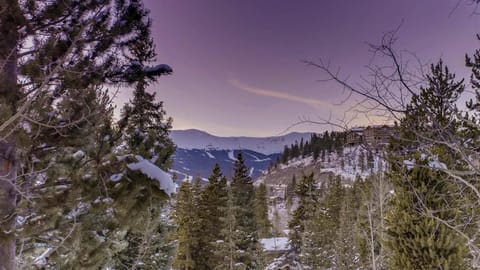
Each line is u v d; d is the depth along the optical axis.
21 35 4.13
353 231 16.42
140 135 5.98
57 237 4.37
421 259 6.58
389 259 7.79
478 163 3.60
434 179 6.01
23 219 4.45
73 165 4.26
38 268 4.73
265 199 32.50
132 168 4.23
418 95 3.12
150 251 9.94
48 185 4.11
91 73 4.72
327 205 24.73
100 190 4.23
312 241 22.72
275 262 24.80
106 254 5.22
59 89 4.48
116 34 4.92
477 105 3.76
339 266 16.92
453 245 6.19
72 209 4.51
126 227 4.57
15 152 4.17
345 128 3.49
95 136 4.44
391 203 7.78
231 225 17.06
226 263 16.56
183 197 18.27
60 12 4.34
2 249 4.06
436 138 3.39
